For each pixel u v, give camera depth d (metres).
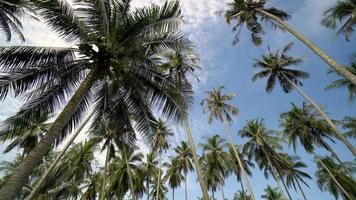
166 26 9.34
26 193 18.30
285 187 34.97
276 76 29.83
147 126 10.95
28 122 8.92
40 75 8.99
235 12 21.08
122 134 11.81
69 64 9.42
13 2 14.15
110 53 9.10
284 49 29.39
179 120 10.06
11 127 8.68
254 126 35.28
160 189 41.84
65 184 23.75
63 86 9.77
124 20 9.78
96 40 9.23
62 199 23.41
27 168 6.11
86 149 26.20
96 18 9.48
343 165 31.12
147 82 10.60
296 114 32.09
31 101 9.05
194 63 19.81
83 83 8.42
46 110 9.27
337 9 19.98
